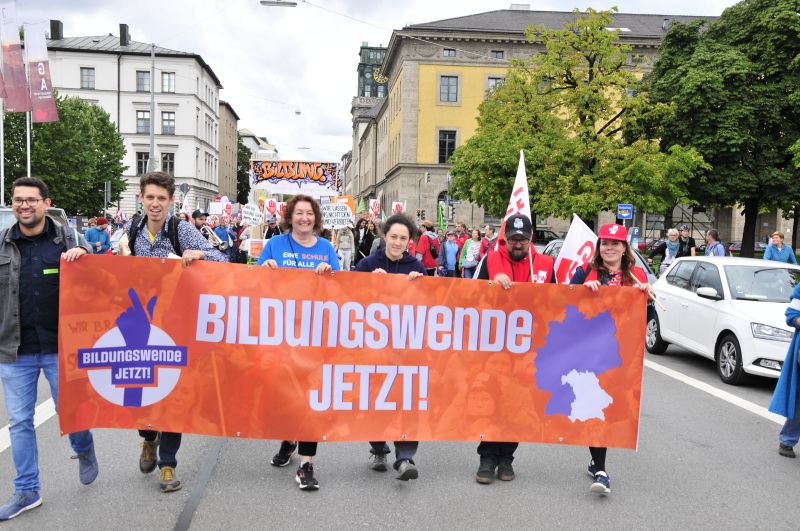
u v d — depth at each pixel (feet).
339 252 59.16
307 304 15.56
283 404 15.52
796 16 93.15
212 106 266.98
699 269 34.30
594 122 92.02
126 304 15.01
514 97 98.37
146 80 230.07
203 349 15.33
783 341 27.30
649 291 16.17
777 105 95.20
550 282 17.08
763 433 21.42
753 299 30.27
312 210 16.40
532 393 16.15
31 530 12.87
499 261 16.88
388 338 15.79
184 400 15.28
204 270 15.28
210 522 13.35
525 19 187.42
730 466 17.94
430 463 17.61
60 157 150.10
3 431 19.48
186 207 101.19
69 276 14.48
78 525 13.14
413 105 179.63
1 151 80.84
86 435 14.92
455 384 16.01
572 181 89.45
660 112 92.12
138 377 15.14
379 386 15.80
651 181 84.53
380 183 253.85
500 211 100.89
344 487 15.53
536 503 14.80
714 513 14.55
